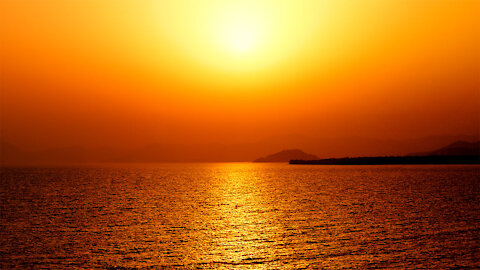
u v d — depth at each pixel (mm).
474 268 26391
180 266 27766
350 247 31891
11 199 69938
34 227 41781
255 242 34188
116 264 28156
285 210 53094
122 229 40375
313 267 27141
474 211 50250
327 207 55625
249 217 47500
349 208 54188
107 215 50000
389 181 104688
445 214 47906
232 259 29266
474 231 37438
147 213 51625
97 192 82938
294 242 33906
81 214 51031
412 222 42625
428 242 33156
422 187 85625
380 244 32688
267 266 27562
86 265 27891
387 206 55875
